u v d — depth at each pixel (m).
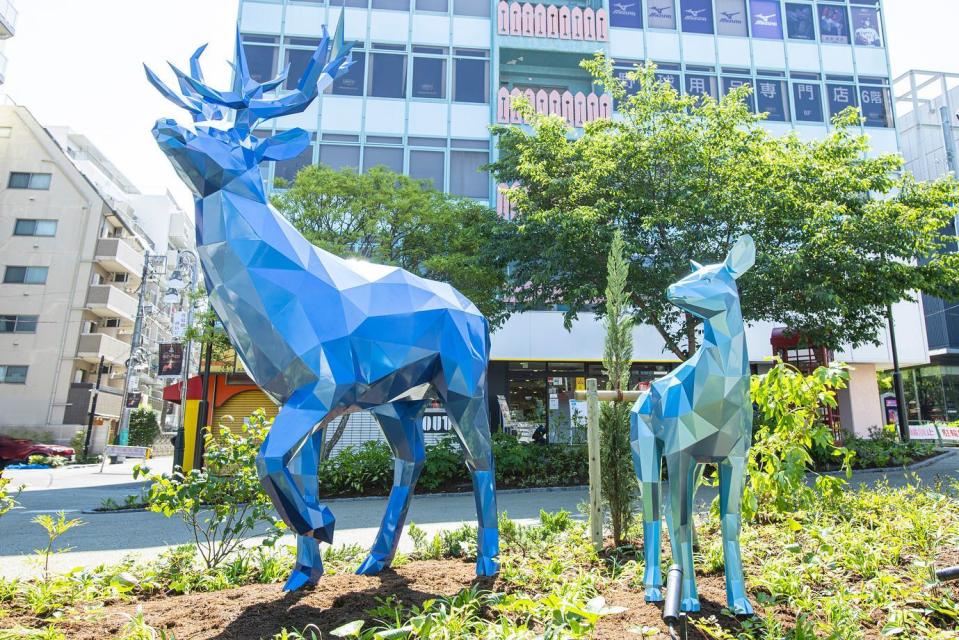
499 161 15.24
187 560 5.17
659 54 21.70
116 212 33.53
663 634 3.49
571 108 20.55
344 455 12.77
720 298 3.84
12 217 32.00
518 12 21.11
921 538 5.32
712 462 3.94
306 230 12.97
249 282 4.00
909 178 13.83
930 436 26.69
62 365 30.69
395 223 13.58
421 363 4.56
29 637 3.33
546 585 4.42
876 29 22.78
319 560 4.38
